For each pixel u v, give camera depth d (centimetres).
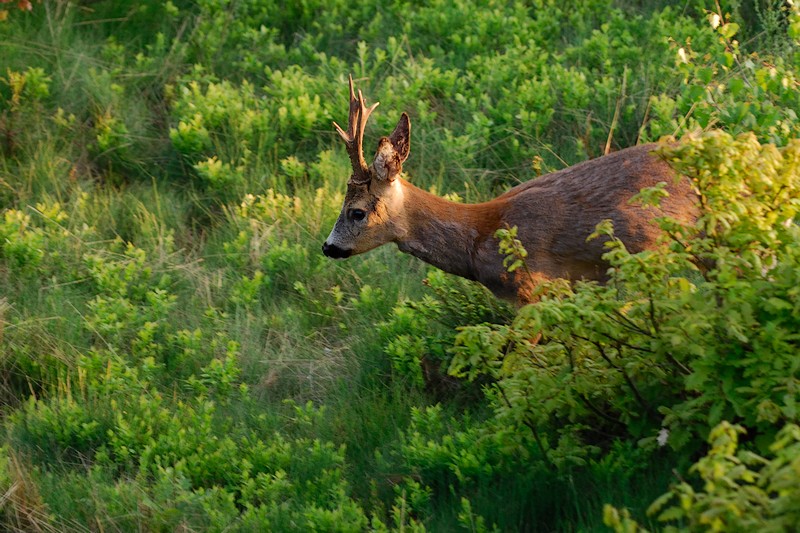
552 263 1006
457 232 1032
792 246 730
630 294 851
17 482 868
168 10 1769
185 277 1255
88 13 1762
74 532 838
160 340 1162
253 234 1299
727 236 741
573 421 812
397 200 1032
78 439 983
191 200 1396
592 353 804
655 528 721
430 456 860
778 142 1041
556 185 1018
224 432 981
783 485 569
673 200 973
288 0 1798
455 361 792
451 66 1609
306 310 1204
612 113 1415
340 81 1527
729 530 580
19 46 1617
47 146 1448
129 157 1472
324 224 1291
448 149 1384
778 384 704
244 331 1159
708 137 735
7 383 1095
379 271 1232
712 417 713
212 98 1498
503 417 805
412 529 785
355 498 877
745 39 1541
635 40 1605
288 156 1461
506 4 1794
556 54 1633
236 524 818
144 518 839
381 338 1100
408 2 1773
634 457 789
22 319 1162
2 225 1271
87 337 1155
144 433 970
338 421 982
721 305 737
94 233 1323
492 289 1036
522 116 1405
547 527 788
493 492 816
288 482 880
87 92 1552
